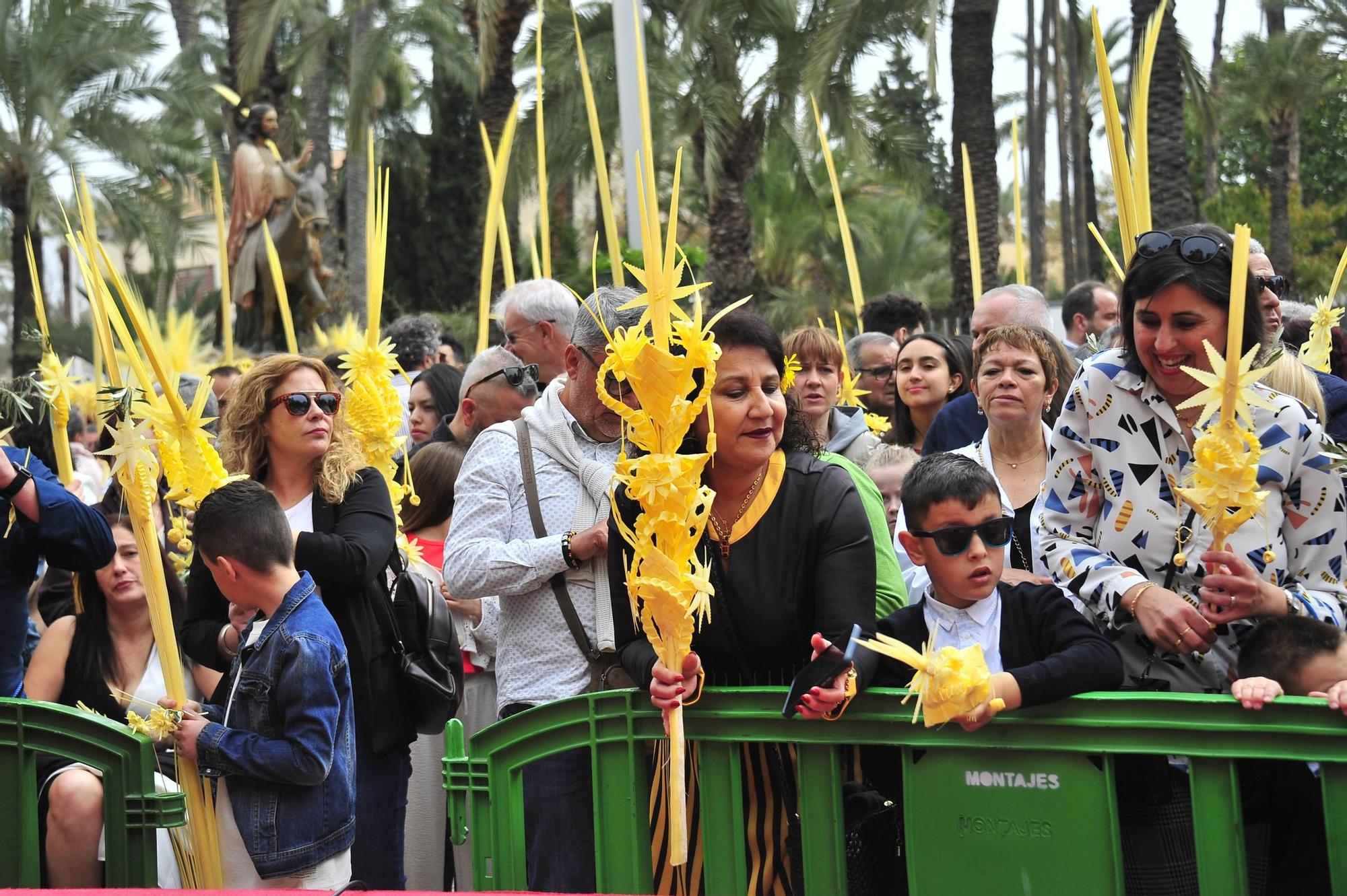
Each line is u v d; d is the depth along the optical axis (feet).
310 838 11.26
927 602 10.30
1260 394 9.64
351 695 11.69
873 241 93.09
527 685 12.07
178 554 14.32
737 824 9.70
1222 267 9.37
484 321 17.81
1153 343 9.59
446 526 16.79
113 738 11.24
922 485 10.01
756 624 9.77
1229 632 9.90
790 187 87.92
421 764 15.21
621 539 10.05
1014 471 14.28
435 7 84.12
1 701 11.64
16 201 73.00
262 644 11.36
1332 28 90.79
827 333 17.72
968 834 9.02
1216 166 111.55
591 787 11.50
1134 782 9.40
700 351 8.64
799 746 9.53
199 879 11.32
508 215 64.54
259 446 12.98
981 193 52.03
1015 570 11.87
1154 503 9.88
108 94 74.54
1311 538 9.55
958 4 52.24
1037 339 14.32
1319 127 110.93
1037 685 8.68
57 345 66.13
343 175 96.63
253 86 66.08
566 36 64.64
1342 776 7.96
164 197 79.25
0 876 11.59
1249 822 9.39
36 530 12.42
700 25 57.21
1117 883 8.54
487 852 10.98
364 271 81.61
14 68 71.10
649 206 8.63
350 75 76.84
